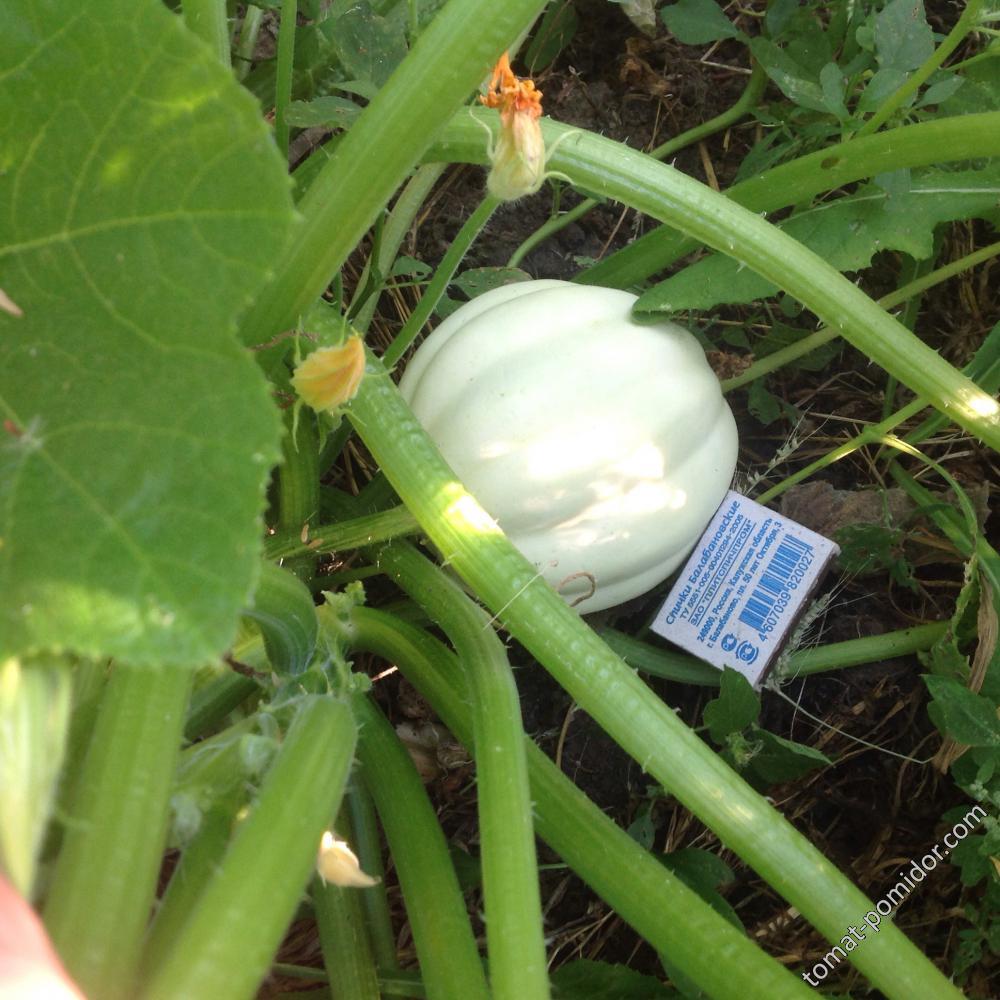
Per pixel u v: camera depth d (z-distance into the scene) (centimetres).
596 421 32
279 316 26
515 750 25
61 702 16
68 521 17
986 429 31
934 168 36
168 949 19
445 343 34
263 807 20
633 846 27
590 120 46
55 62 18
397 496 37
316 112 31
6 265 18
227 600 16
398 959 37
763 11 46
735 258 31
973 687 34
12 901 13
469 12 23
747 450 42
